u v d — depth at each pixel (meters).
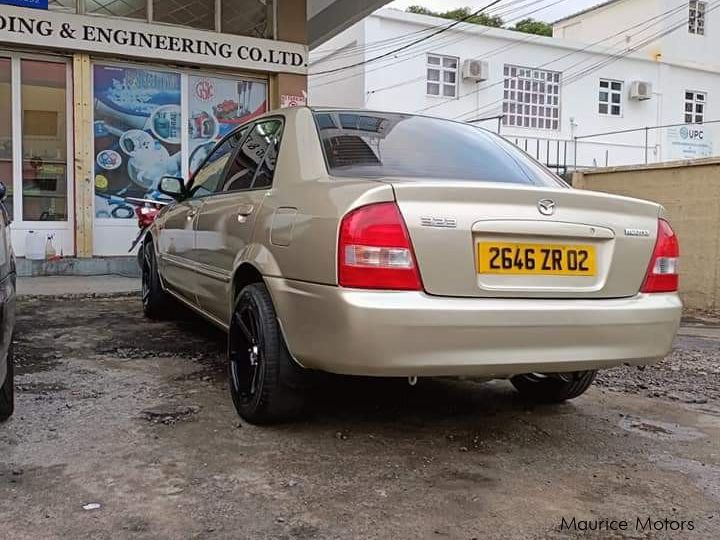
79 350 4.89
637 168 8.76
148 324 5.91
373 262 2.71
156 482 2.70
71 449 3.01
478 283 2.83
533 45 21.31
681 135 23.73
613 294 3.09
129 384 4.04
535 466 3.02
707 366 5.14
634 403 4.10
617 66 22.72
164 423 3.37
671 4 25.02
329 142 3.43
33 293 7.37
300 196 3.14
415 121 3.94
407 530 2.39
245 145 4.23
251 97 10.54
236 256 3.64
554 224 2.95
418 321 2.70
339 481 2.77
